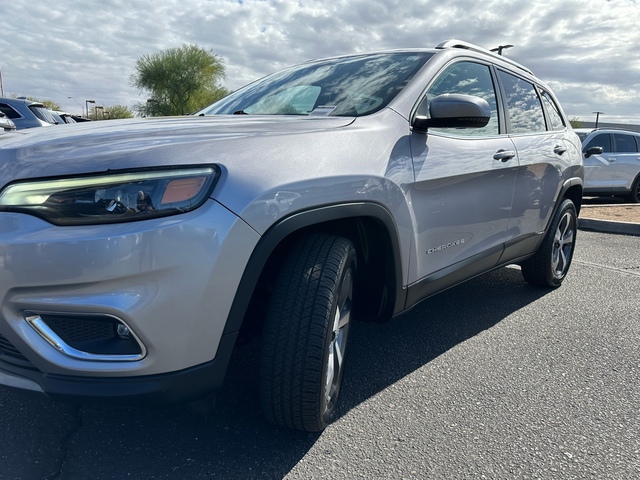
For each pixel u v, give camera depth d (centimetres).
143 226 159
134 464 194
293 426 203
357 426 223
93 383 166
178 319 164
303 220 186
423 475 192
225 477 188
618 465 200
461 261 293
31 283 161
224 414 228
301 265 196
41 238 159
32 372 173
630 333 337
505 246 337
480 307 383
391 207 224
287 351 190
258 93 316
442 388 259
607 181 1068
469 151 282
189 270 163
